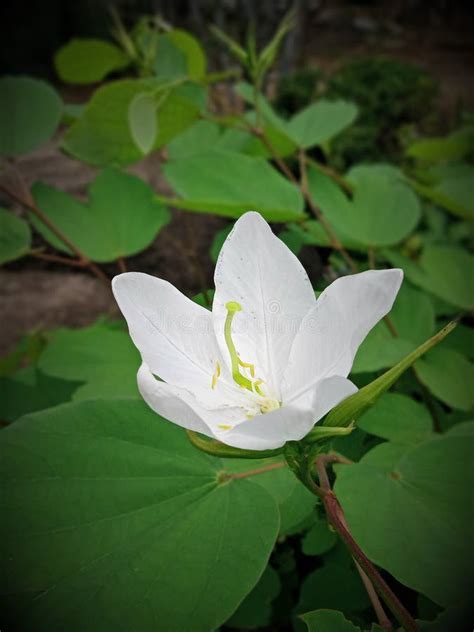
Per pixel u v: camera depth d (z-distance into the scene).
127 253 0.30
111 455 0.16
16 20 1.16
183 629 0.13
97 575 0.14
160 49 0.37
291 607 0.24
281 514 0.18
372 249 0.29
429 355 0.25
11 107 0.28
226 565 0.14
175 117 0.29
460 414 0.26
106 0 1.19
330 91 0.65
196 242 0.42
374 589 0.16
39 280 0.61
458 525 0.15
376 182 0.31
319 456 0.15
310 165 0.33
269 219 0.26
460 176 0.35
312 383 0.14
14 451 0.16
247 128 0.33
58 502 0.15
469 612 0.14
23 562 0.14
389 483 0.16
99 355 0.26
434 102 0.74
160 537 0.15
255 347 0.15
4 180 0.33
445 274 0.29
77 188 0.58
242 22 0.71
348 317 0.13
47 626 0.13
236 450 0.13
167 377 0.14
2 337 0.54
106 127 0.29
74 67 0.36
